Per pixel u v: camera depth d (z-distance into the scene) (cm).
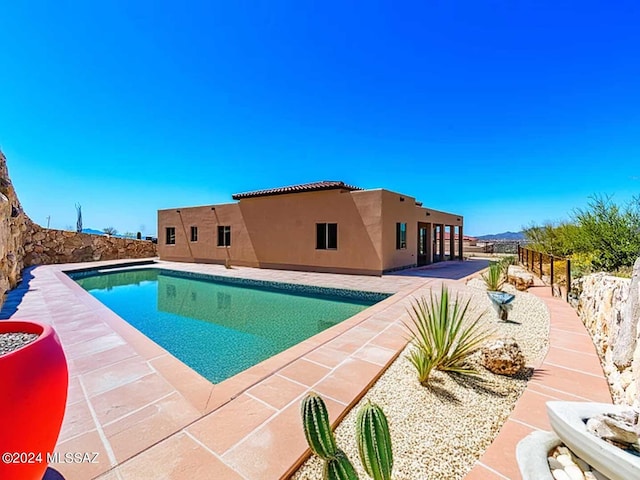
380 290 980
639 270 291
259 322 755
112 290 1207
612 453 180
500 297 599
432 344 414
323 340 488
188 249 1941
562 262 1002
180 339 621
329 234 1416
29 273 1339
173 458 223
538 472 199
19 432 143
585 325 555
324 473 133
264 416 278
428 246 1861
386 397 323
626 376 289
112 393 318
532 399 308
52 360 167
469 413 292
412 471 219
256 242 1631
